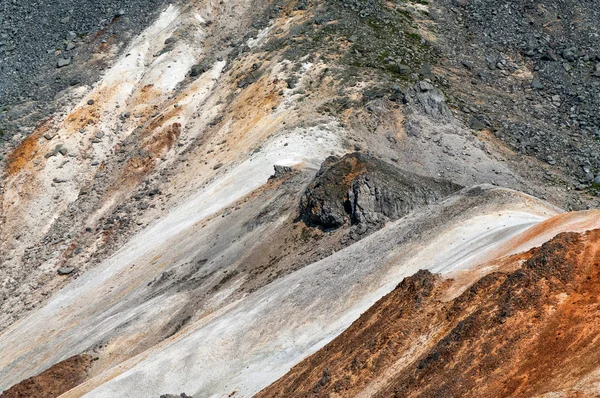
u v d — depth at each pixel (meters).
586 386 50.16
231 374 101.19
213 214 174.00
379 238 115.56
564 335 56.94
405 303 76.44
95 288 174.50
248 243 148.25
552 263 64.06
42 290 197.12
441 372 61.03
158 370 106.75
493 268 74.81
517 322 60.62
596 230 66.38
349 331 80.75
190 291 142.38
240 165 193.50
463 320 65.06
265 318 107.81
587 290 60.50
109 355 133.25
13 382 148.62
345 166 144.25
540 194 195.00
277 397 79.81
